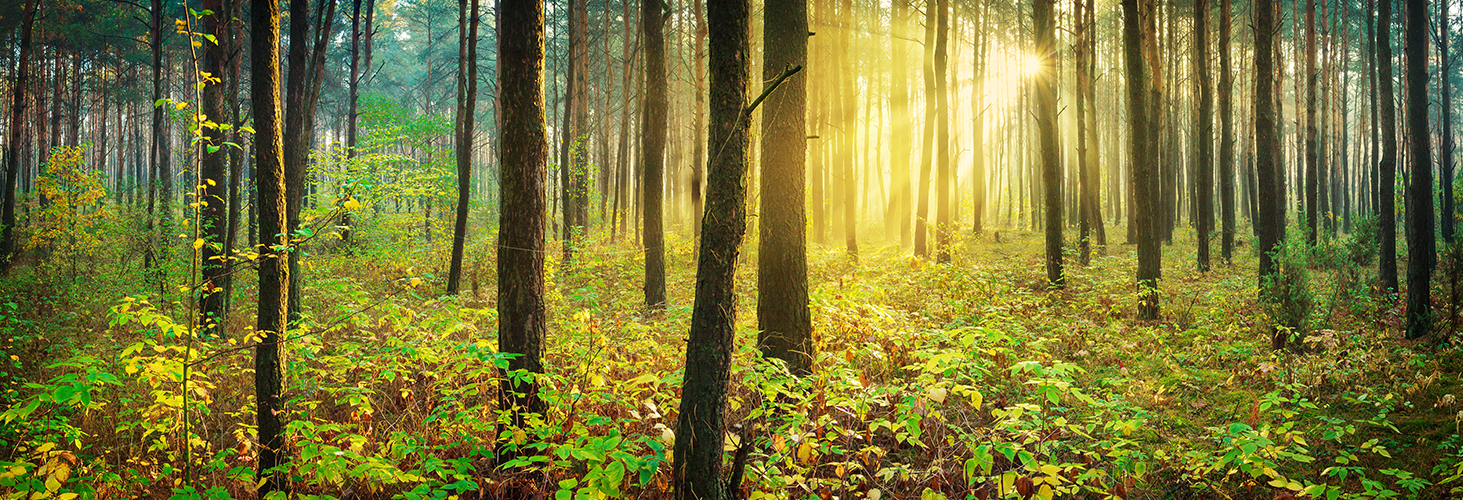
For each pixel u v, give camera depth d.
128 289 12.86
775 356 6.38
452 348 5.95
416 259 16.27
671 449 4.83
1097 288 12.24
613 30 32.47
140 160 40.28
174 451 5.01
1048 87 13.02
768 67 6.54
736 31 3.54
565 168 18.36
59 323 9.82
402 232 17.62
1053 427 4.92
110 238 16.88
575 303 10.81
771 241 6.45
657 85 11.65
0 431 4.66
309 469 3.91
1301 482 4.44
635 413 4.72
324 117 45.81
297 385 6.11
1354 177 42.38
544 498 4.34
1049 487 3.72
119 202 20.81
